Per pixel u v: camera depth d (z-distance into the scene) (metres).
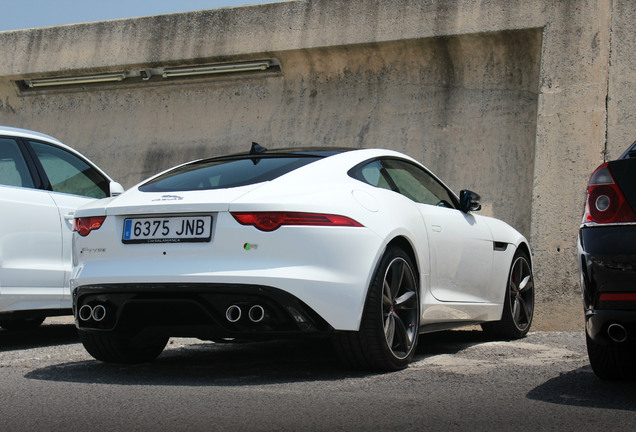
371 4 8.38
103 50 9.51
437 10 8.10
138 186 3.79
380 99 8.46
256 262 3.17
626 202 2.69
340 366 3.70
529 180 7.61
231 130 9.04
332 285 3.21
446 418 2.42
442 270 4.05
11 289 4.63
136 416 2.51
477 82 8.09
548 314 6.67
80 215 3.58
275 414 2.51
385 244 3.44
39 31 9.91
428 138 8.12
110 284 3.36
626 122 7.09
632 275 2.62
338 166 3.66
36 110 10.10
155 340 3.91
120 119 9.65
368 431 2.25
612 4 7.50
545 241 6.91
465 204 4.54
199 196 3.35
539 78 7.59
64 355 4.36
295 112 8.80
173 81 9.41
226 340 3.76
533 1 7.74
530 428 2.27
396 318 3.53
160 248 3.31
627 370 3.02
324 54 8.65
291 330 3.21
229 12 9.01
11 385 3.20
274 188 3.35
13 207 4.70
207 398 2.83
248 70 9.02
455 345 4.64
